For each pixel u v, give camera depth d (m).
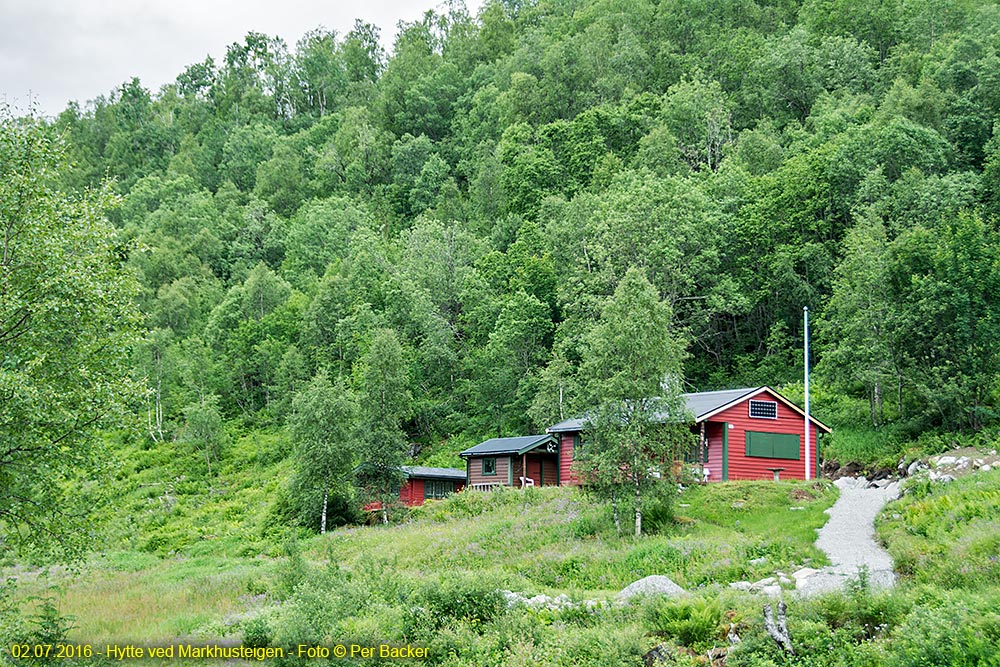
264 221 125.94
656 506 34.91
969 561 21.50
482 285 75.50
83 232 21.34
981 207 60.69
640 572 27.86
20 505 19.86
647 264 60.50
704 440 41.50
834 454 44.50
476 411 69.06
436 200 119.06
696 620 18.97
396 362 49.75
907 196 59.41
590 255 68.31
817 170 66.94
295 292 92.94
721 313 67.88
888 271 44.19
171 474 65.88
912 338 41.94
